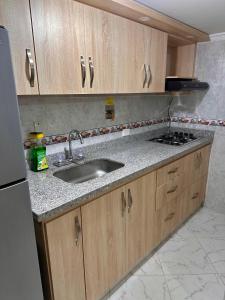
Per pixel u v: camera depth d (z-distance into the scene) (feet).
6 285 3.07
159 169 5.92
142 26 5.59
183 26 6.26
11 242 2.98
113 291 5.48
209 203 9.04
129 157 6.12
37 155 5.12
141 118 8.17
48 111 5.49
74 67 4.39
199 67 8.20
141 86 5.97
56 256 3.86
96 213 4.42
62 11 3.99
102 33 4.73
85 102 6.23
